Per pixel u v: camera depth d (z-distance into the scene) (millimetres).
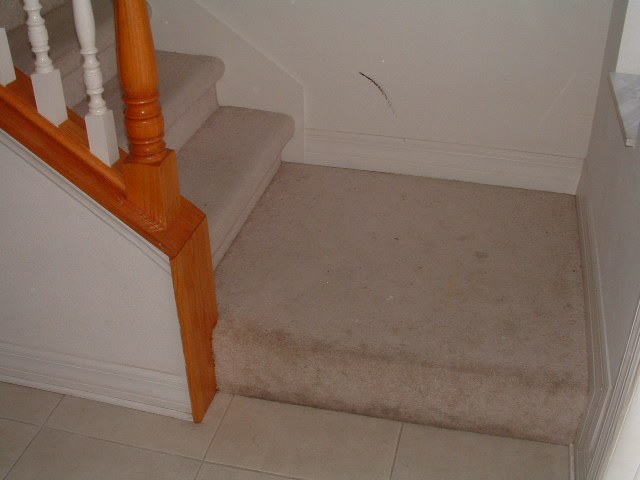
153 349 1892
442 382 1822
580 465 1737
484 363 1813
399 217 2359
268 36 2482
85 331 1922
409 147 2555
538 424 1843
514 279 2100
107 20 2289
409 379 1838
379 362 1832
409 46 2377
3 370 2070
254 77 2564
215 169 2256
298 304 1997
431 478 1792
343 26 2400
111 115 1638
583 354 1844
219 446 1886
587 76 2291
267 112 2598
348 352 1849
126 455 1870
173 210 1702
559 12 2207
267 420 1950
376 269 2133
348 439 1893
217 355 1950
